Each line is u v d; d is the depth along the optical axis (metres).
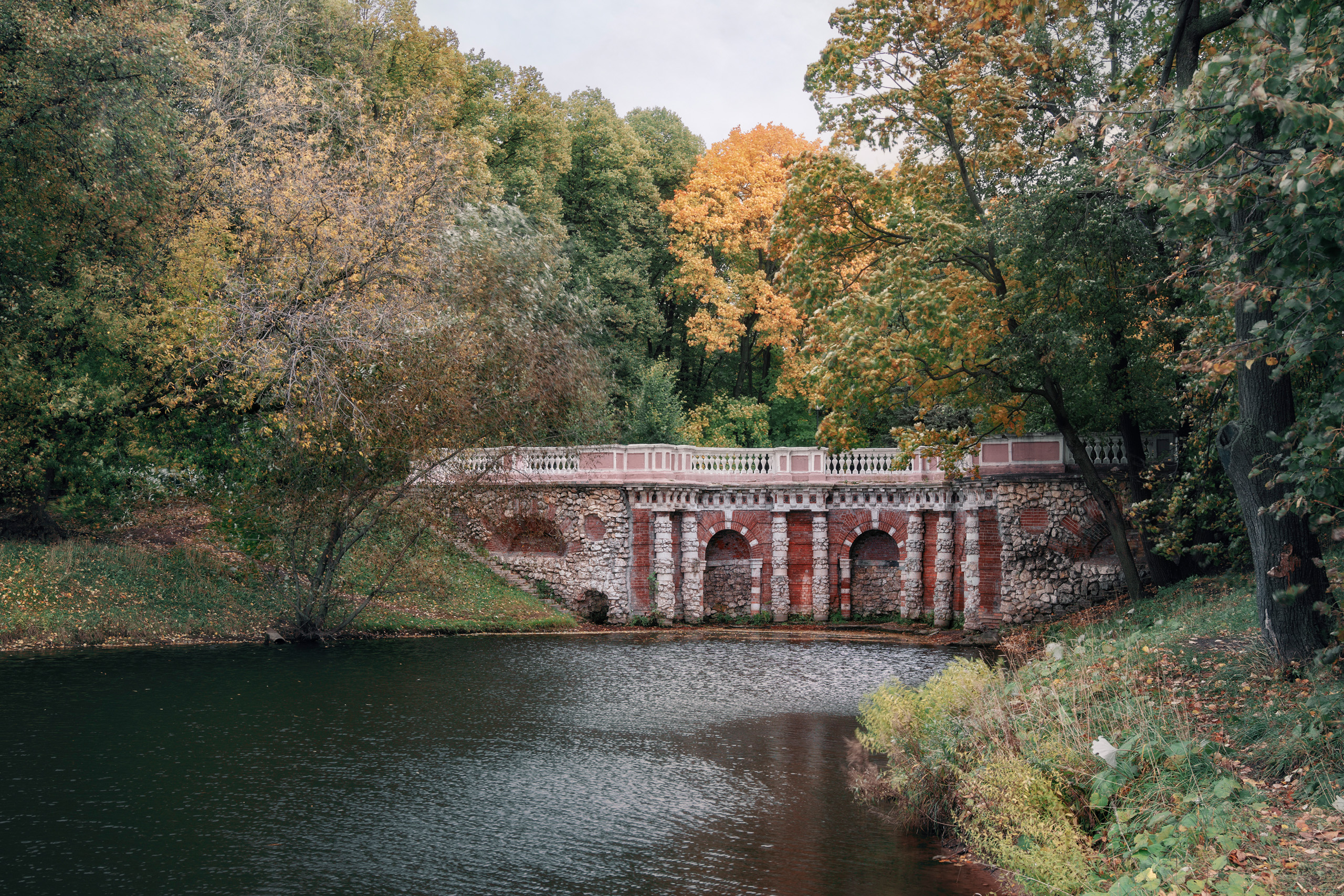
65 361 29.47
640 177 55.03
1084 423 30.66
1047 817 10.27
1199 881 8.05
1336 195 8.63
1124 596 31.19
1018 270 23.91
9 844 11.76
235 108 32.91
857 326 24.08
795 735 18.25
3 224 25.86
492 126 46.31
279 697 21.16
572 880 10.72
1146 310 24.41
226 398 29.34
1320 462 9.65
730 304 51.62
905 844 11.88
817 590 39.38
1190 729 11.38
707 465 40.31
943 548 37.12
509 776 15.20
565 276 42.25
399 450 28.98
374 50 41.97
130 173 26.53
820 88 25.09
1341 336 9.21
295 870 11.02
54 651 25.80
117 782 14.49
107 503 32.62
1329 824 8.74
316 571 30.45
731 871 10.97
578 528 38.69
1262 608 12.90
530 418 35.06
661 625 38.34
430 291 32.19
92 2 26.23
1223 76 9.54
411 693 22.14
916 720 13.81
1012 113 22.77
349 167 29.53
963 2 21.88
